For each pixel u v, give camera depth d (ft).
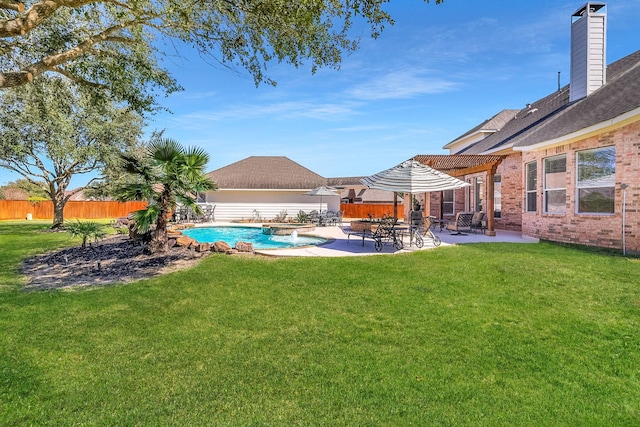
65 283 26.37
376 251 39.24
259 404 11.08
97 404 11.10
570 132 39.47
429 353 14.39
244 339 15.83
